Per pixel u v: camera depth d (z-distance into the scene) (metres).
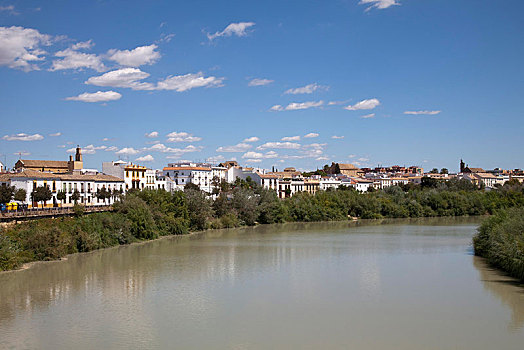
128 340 50.31
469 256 99.81
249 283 74.50
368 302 63.62
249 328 53.72
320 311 59.78
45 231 95.94
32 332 52.53
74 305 62.41
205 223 157.62
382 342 49.53
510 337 50.66
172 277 78.81
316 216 195.62
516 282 74.25
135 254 102.44
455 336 51.06
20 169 153.88
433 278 77.50
